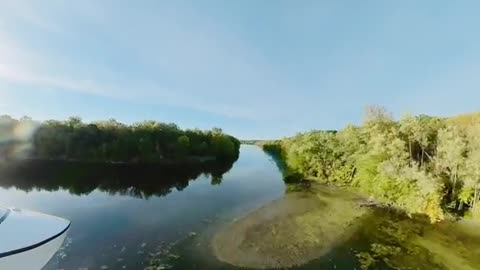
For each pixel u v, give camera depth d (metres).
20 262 8.13
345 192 28.97
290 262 13.40
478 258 13.89
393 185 22.61
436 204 18.92
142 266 12.39
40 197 24.30
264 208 22.88
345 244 15.55
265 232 17.36
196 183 34.75
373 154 25.36
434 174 21.44
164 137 59.12
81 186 30.31
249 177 40.06
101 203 22.77
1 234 8.36
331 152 34.84
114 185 31.91
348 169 32.09
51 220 10.08
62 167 42.91
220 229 17.59
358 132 32.25
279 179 38.19
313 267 12.95
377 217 20.33
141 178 37.41
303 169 37.12
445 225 18.52
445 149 21.31
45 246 8.84
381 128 26.88
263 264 13.16
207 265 12.84
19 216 9.55
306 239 16.27
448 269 12.80
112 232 16.17
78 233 15.75
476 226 18.23
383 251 14.64
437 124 25.25
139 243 14.82
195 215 20.30
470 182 19.39
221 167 52.91
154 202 23.75
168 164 54.56
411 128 24.58
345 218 20.22
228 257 13.74
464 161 20.36
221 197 26.69
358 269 12.74
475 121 25.39
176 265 12.69
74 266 12.02
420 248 15.00
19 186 28.88
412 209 20.12
